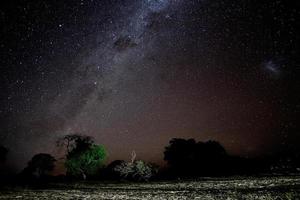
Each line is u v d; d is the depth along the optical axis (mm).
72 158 66938
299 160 56000
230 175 55375
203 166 71188
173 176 63469
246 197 26875
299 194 25219
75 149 67875
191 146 74500
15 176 72500
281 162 57250
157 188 42250
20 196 36688
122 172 60812
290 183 34094
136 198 31609
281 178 41062
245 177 48906
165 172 70938
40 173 72375
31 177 71562
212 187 38312
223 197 28047
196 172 66938
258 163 62938
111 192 39469
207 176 57938
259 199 25219
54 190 44969
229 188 35562
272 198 24969
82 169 67312
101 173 69750
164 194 34031
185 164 73062
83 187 49688
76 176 68312
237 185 38062
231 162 69625
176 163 73875
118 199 31391
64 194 38469
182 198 29609
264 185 34969
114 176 66688
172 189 39562
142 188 43562
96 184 54875
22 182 62812
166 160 75438
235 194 29438
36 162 72812
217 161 71125
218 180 47812
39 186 53125
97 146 68188
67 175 70312
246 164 64562
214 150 72375
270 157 62250
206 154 72312
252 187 34312
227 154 72438
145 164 60969
